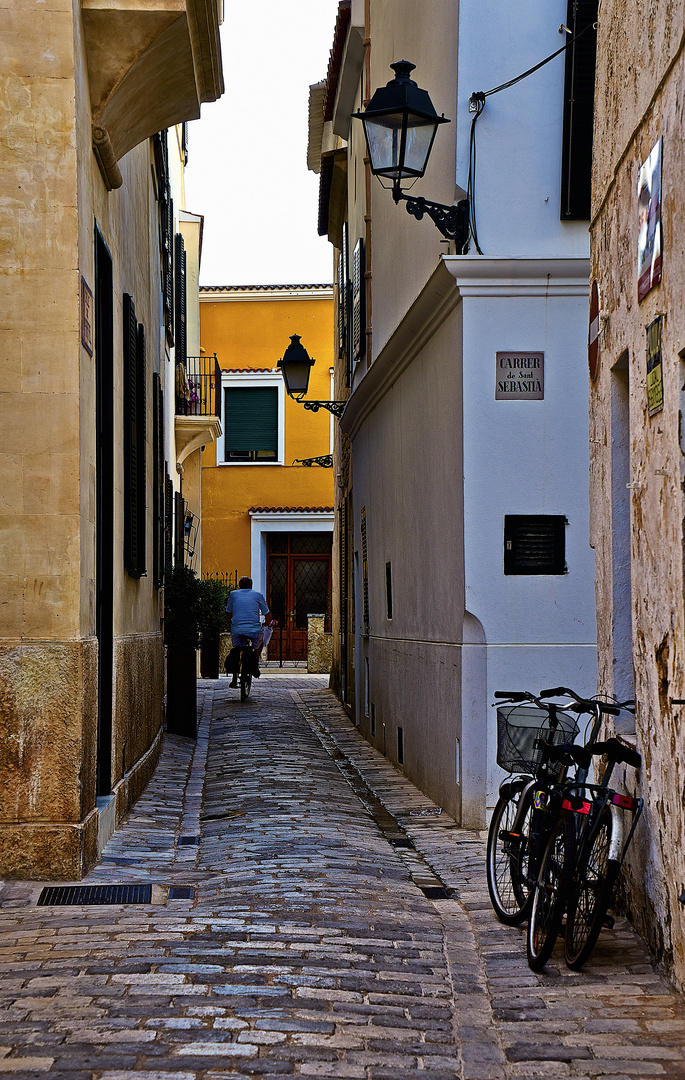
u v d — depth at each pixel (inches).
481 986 195.9
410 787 426.9
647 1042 169.0
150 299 474.6
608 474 250.1
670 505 195.2
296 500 1262.3
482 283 337.1
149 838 313.1
